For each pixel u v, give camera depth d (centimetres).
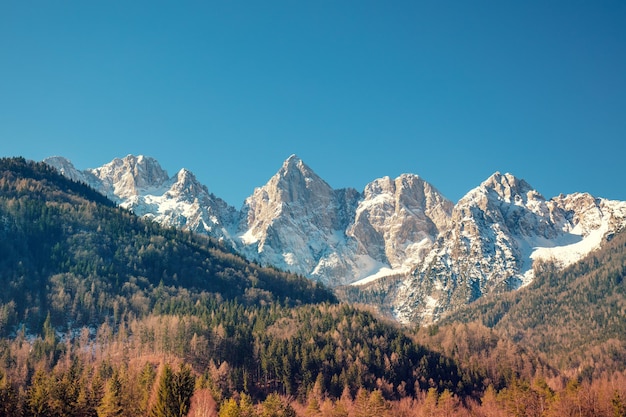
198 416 19562
